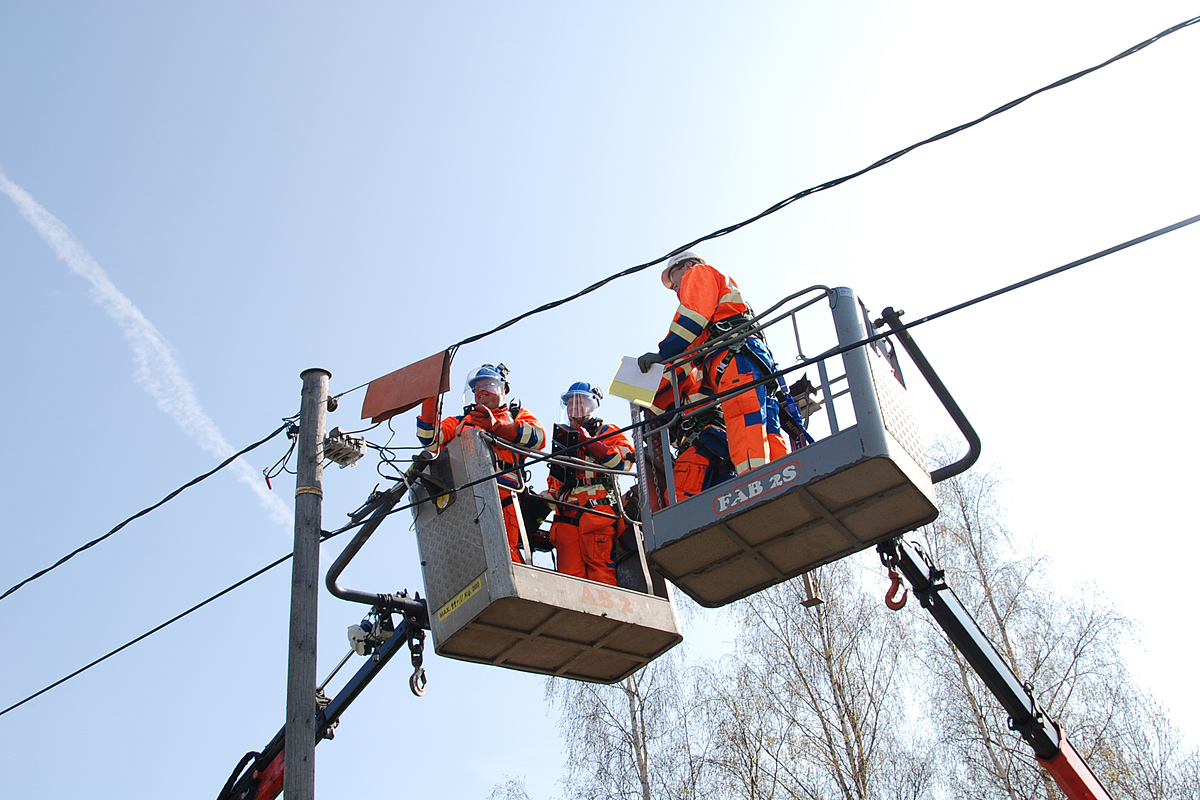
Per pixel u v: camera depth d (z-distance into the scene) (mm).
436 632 7656
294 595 7953
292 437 8836
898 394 7105
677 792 15688
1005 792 15141
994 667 8562
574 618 7680
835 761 15320
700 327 7297
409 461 8070
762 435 7090
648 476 7398
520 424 8219
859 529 7242
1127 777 14984
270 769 9938
